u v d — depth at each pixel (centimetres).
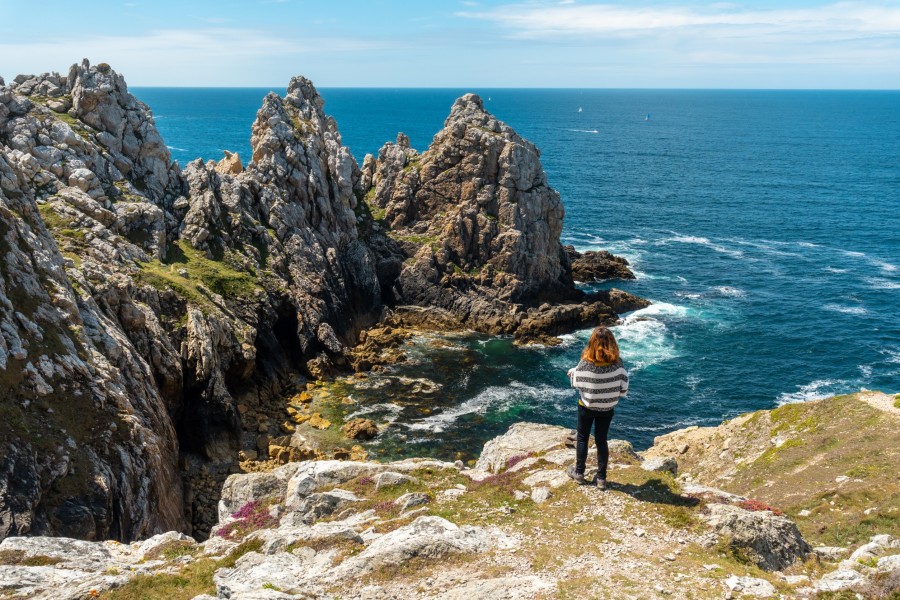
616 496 1600
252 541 1608
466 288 7956
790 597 1189
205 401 4875
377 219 8719
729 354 6994
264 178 7319
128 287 4822
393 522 1627
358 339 7262
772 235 12288
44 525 2783
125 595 1349
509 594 1216
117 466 3300
